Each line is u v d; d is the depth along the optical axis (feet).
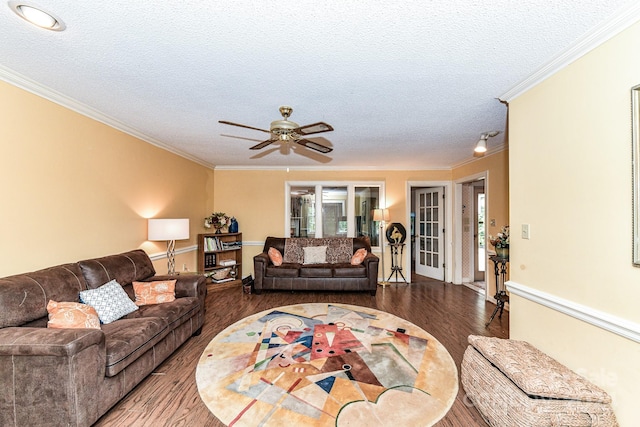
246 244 18.60
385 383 7.09
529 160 6.78
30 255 7.20
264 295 14.89
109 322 7.36
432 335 9.90
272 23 4.75
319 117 9.39
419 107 8.52
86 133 8.84
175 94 7.69
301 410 6.11
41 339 5.08
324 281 14.96
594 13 4.50
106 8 4.45
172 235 11.37
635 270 4.50
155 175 12.43
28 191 7.15
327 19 4.64
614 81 4.79
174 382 7.09
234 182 18.57
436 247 19.08
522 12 4.48
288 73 6.49
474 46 5.41
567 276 5.70
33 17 4.66
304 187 19.01
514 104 7.35
